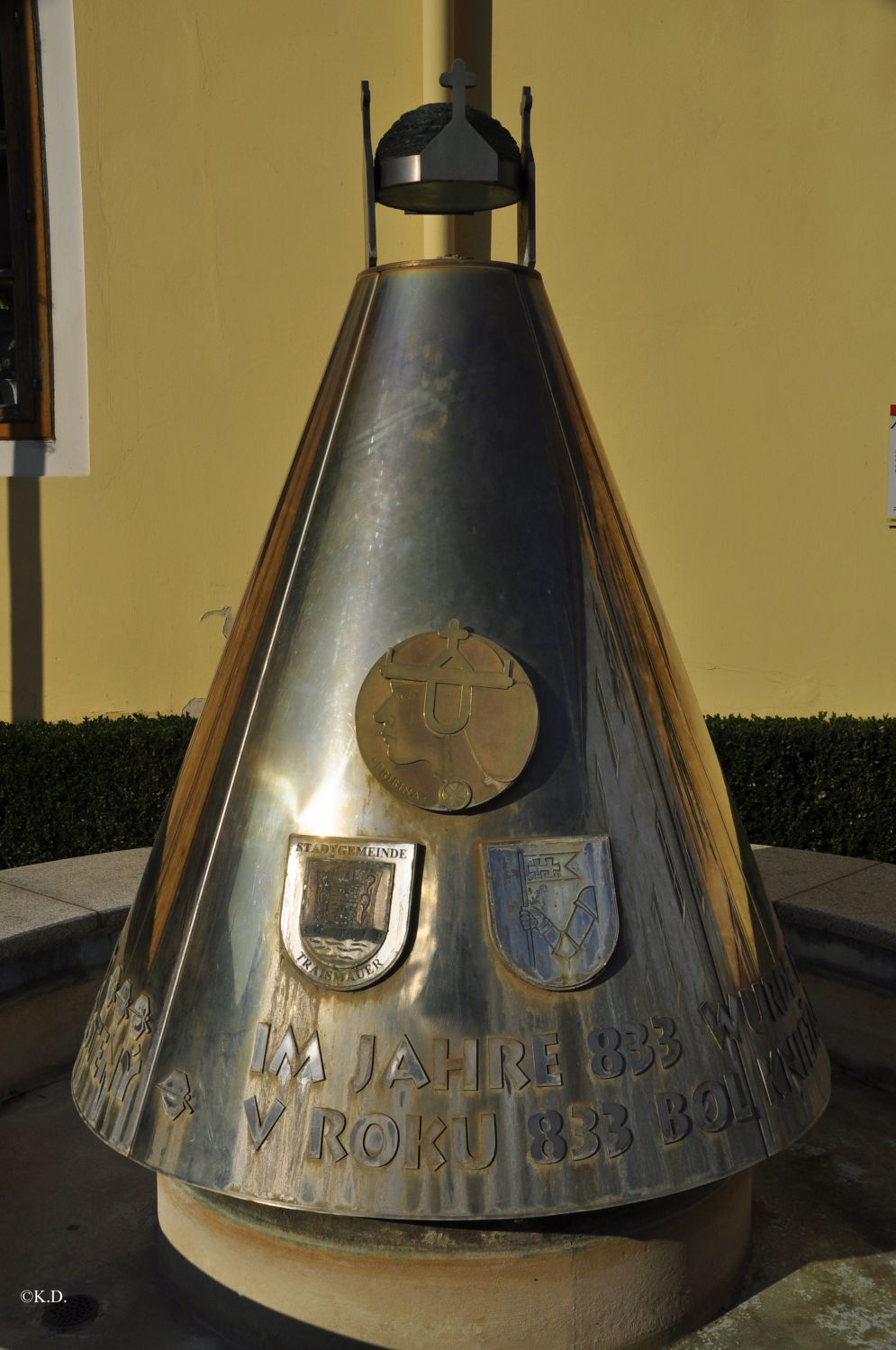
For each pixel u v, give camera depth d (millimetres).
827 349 6469
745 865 2709
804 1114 2479
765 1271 2875
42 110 6590
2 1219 3105
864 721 6137
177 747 5785
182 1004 2412
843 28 6273
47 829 5770
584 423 2721
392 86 6438
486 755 2342
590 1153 2217
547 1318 2404
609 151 6418
